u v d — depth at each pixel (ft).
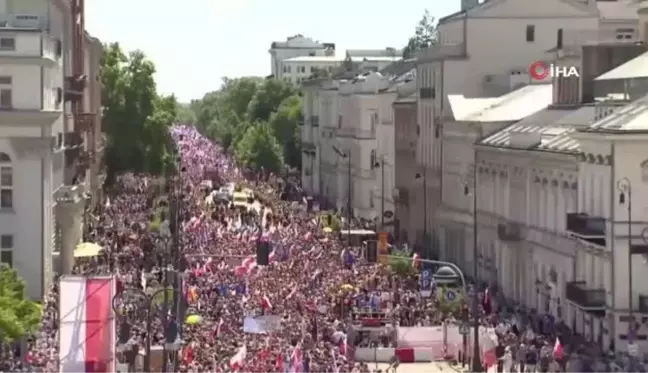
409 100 586.86
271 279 368.48
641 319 301.43
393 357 288.71
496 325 315.37
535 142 377.09
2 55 345.51
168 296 277.23
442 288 338.13
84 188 484.74
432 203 522.47
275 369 261.24
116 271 366.84
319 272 378.94
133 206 606.55
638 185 302.25
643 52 400.67
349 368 269.85
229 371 254.47
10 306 257.55
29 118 346.74
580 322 325.62
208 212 580.71
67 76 463.01
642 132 300.61
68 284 205.98
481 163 435.94
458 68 509.35
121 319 252.62
